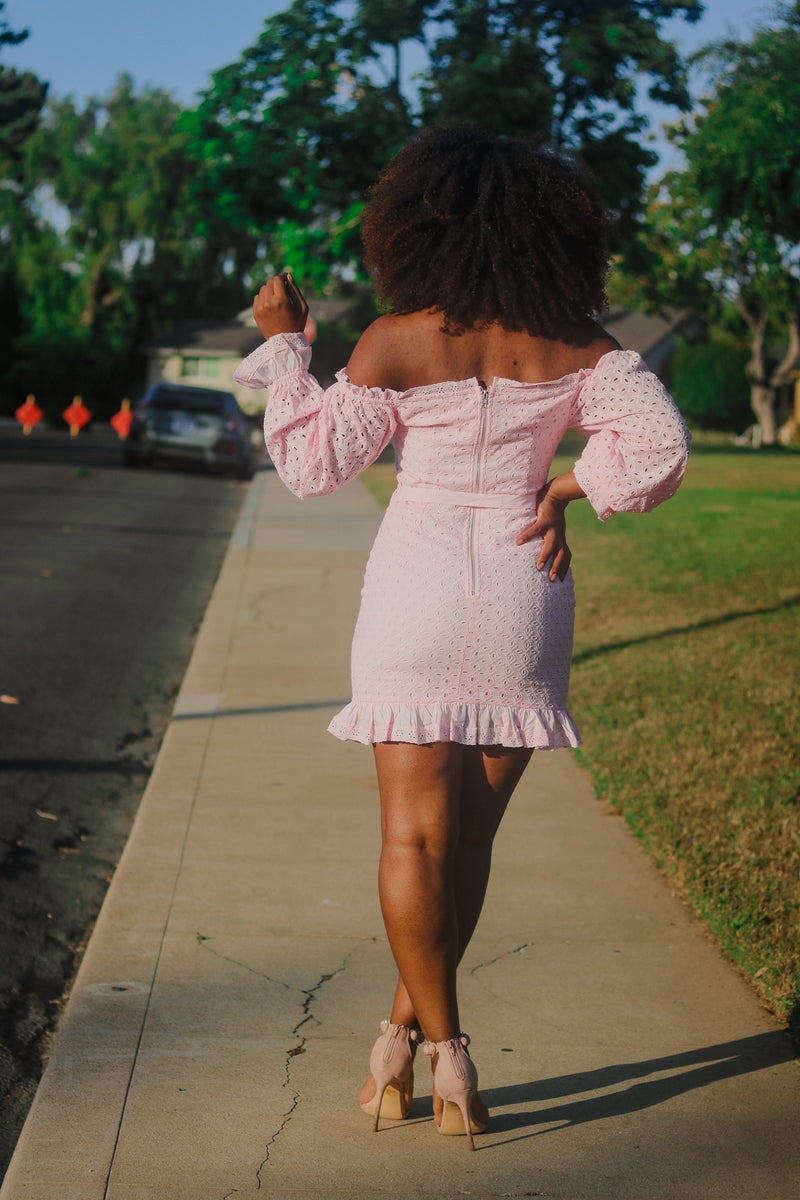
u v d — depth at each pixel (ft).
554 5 85.15
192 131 87.56
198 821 14.24
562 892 12.28
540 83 79.92
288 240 86.74
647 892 12.33
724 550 39.17
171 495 61.57
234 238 223.92
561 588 7.55
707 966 10.64
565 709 7.68
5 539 41.32
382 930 11.26
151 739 19.21
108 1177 7.37
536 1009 9.78
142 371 217.77
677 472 7.22
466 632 7.25
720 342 188.34
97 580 34.19
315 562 37.58
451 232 7.23
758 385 151.23
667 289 139.23
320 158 86.79
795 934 10.96
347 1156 7.66
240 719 19.13
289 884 12.32
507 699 7.38
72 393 195.31
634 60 83.56
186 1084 8.50
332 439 7.21
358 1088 8.52
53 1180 7.32
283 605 29.86
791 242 72.33
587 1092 8.52
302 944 10.90
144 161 198.18
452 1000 7.59
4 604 29.76
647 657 23.09
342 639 25.79
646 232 90.22
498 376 7.32
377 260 7.50
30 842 14.34
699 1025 9.57
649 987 10.21
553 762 17.12
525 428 7.28
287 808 14.80
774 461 95.55
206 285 231.09
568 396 7.32
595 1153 7.75
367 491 64.13
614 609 28.60
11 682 22.09
